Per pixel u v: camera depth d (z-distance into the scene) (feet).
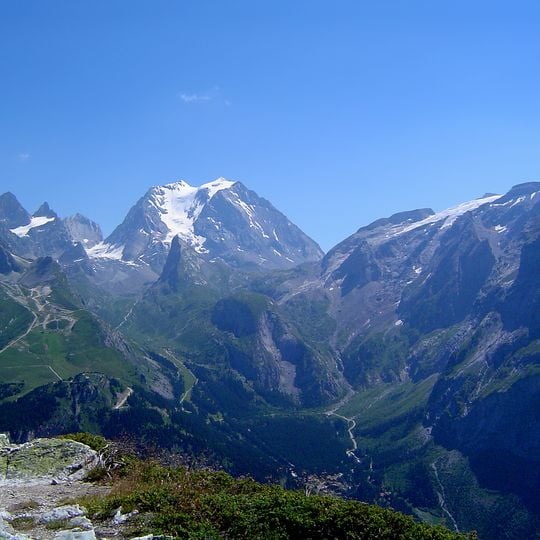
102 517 93.09
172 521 87.45
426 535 84.99
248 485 106.93
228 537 84.23
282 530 84.64
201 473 112.68
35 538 83.56
